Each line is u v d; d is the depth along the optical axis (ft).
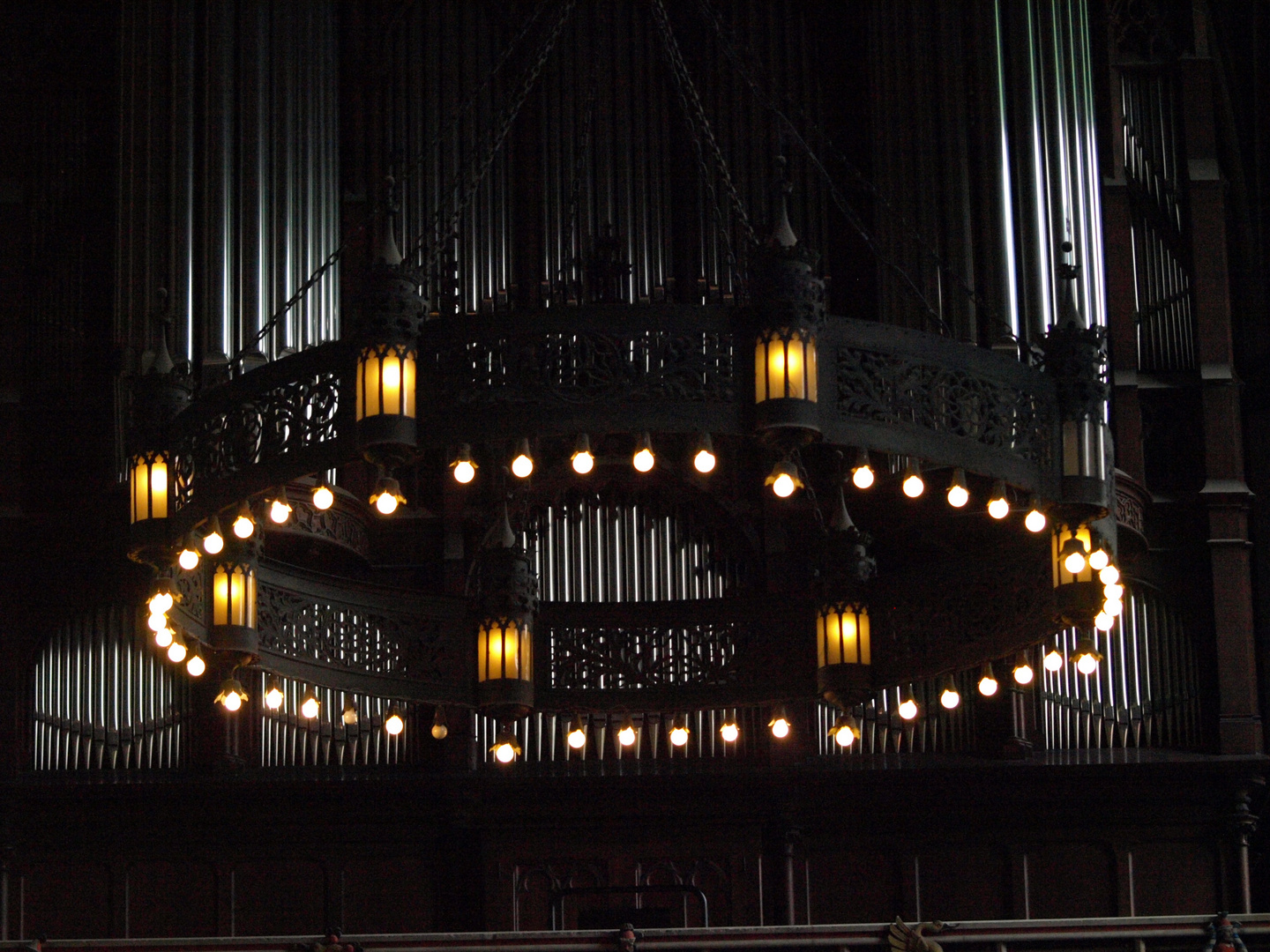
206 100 71.61
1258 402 74.13
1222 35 76.43
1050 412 42.98
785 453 40.09
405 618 52.21
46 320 73.15
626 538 70.90
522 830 68.80
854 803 68.85
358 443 39.99
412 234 74.18
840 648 51.21
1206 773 68.08
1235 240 75.77
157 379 44.21
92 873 68.28
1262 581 72.33
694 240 74.74
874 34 74.38
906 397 41.06
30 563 70.33
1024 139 71.20
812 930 53.62
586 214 74.79
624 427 39.68
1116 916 67.51
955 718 69.72
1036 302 69.82
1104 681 69.92
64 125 75.31
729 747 69.51
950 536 68.69
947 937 53.67
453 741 68.85
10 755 68.95
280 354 69.41
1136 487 68.85
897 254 71.87
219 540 44.14
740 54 76.23
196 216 70.64
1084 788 68.39
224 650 48.55
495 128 51.39
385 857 68.85
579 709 53.26
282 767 69.26
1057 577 46.26
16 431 71.61
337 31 75.77
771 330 39.78
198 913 68.08
